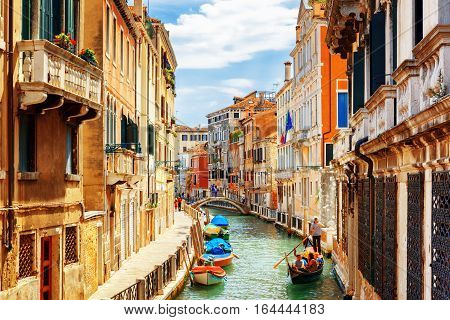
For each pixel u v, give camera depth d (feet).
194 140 348.79
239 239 130.82
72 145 44.80
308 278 69.77
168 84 122.42
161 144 114.11
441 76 21.67
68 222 42.86
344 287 60.18
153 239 97.04
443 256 21.71
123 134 69.72
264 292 69.77
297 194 136.56
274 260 96.94
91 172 54.90
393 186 31.65
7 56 33.27
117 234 64.28
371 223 39.73
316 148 113.80
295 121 142.41
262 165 198.90
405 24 30.76
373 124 37.99
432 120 21.15
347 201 58.95
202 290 70.64
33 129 37.24
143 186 86.02
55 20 41.93
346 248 60.54
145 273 62.49
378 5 40.98
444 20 22.90
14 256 34.22
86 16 55.26
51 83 35.81
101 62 55.16
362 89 50.62
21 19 35.22
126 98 73.26
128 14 70.03
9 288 33.53
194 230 91.35
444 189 21.57
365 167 44.32
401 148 28.60
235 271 85.25
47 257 40.11
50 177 39.40
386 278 34.19
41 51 34.40
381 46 38.68
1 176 32.50
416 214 26.30
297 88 138.72
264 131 203.72
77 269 44.60
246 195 224.74
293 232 135.54
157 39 106.83
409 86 26.37
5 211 33.04
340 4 49.73
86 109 41.24
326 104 110.93
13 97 33.91
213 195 280.51
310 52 119.03
